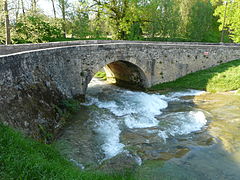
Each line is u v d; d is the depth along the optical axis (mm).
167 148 8711
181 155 8211
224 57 22594
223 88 17094
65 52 12945
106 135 9766
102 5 22641
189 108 13969
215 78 18672
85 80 14539
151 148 8680
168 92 17891
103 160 7684
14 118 6980
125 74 20906
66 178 4738
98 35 29797
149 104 14547
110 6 22625
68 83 13430
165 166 7445
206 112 13047
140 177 6660
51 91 10836
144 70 18250
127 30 22891
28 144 6062
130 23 23141
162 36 28969
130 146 8766
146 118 11977
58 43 14258
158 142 9203
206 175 7035
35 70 9891
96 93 17578
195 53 20953
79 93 14359
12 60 8008
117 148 8633
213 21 39812
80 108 13148
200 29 32344
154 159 7867
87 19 27172
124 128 10641
